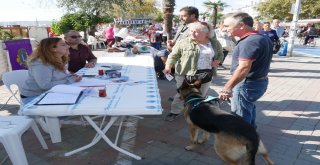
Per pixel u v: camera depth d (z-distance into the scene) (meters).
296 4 12.85
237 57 2.81
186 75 3.85
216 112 2.73
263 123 4.23
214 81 7.29
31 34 13.44
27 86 3.27
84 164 2.97
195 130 3.23
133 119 4.34
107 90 2.84
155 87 2.99
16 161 2.47
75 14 17.06
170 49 4.57
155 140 3.60
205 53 3.71
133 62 4.81
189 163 3.03
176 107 4.23
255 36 2.59
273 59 12.13
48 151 3.24
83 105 2.34
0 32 8.78
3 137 2.40
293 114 4.68
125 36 10.92
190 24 3.87
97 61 4.91
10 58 5.89
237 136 2.42
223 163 3.03
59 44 3.19
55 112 2.25
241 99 2.89
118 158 3.11
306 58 12.68
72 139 3.59
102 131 2.89
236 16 2.65
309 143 3.54
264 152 2.62
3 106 4.64
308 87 6.72
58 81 3.17
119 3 18.81
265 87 2.91
